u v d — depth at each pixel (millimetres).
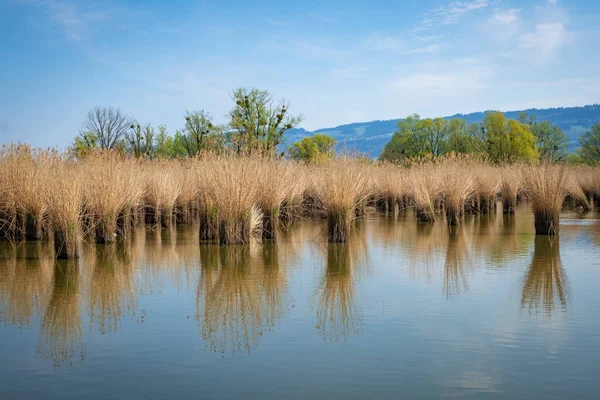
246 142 16047
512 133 59188
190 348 5895
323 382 4965
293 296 8094
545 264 10336
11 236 14148
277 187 13938
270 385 4914
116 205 13773
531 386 4852
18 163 14273
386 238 14344
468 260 10867
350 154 16156
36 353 5793
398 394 4707
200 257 11539
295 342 6035
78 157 15984
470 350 5730
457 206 17438
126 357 5652
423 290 8359
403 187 23078
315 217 20078
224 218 13164
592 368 5234
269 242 13688
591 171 27875
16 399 4680
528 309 7219
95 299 8031
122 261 11086
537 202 14484
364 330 6422
